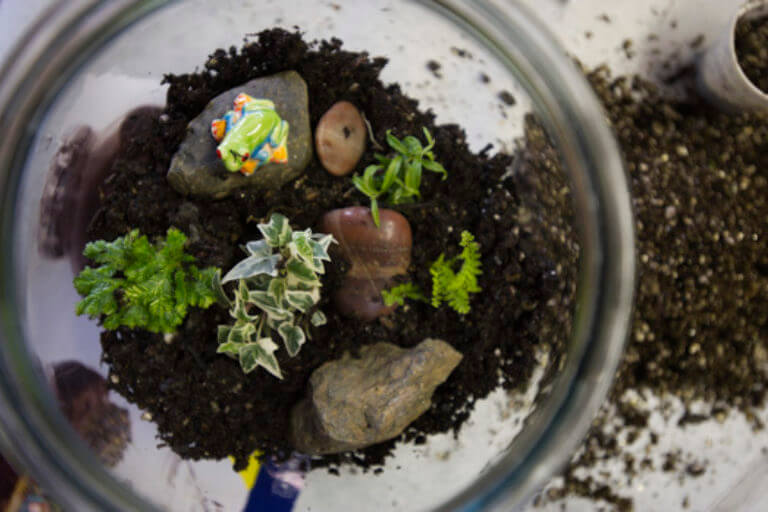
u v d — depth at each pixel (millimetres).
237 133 282
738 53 370
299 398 317
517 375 330
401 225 303
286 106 311
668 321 366
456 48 342
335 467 329
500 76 342
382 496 327
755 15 374
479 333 326
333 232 301
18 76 310
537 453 320
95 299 280
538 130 337
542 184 333
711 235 365
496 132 340
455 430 331
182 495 316
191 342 308
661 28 380
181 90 314
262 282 294
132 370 308
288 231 283
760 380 378
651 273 360
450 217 326
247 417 316
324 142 315
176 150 312
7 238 313
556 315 327
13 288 313
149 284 282
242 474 322
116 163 312
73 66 318
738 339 372
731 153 375
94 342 312
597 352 321
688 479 374
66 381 311
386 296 306
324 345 313
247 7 329
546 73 334
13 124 311
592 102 332
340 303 310
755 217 371
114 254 284
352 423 294
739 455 378
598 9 381
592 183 329
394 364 302
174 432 314
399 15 339
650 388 372
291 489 325
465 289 316
